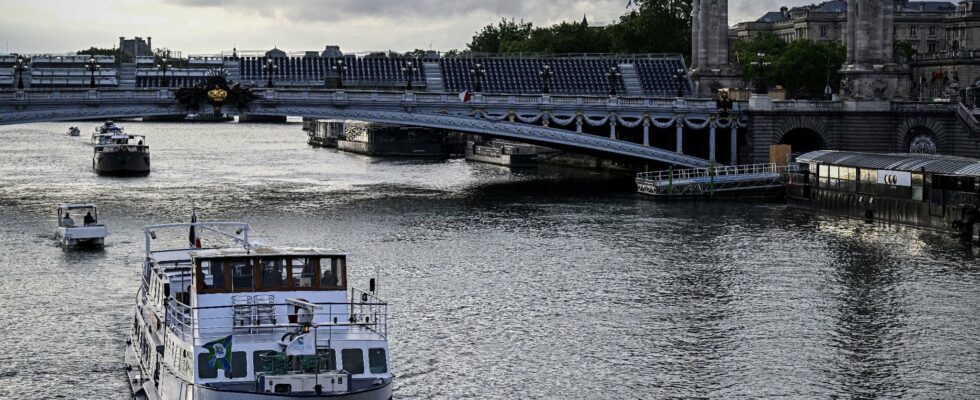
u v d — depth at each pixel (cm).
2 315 11994
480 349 10969
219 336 8688
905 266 14925
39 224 18112
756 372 10369
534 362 10600
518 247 16200
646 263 15038
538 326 11769
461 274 14225
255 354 8544
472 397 9675
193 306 8831
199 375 8456
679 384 10044
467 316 12131
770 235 17488
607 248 16150
